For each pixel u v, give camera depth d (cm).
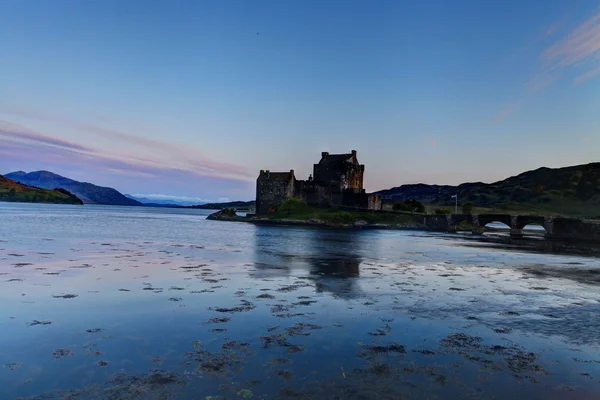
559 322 1933
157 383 1165
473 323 1875
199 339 1546
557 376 1292
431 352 1479
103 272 2964
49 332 1595
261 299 2230
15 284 2452
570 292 2700
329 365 1327
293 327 1728
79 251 4231
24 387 1127
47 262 3366
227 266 3459
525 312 2111
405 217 12925
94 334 1582
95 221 11525
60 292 2277
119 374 1221
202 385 1159
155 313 1892
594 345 1609
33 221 9906
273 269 3356
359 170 15288
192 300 2162
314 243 6231
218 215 16512
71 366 1273
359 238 7825
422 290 2625
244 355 1395
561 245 7550
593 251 6359
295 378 1220
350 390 1148
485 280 3111
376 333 1680
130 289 2400
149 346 1462
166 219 16000
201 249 4891
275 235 7912
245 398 1084
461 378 1255
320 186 14338
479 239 8619
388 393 1138
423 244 6800
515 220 10781
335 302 2211
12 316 1794
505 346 1573
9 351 1391
